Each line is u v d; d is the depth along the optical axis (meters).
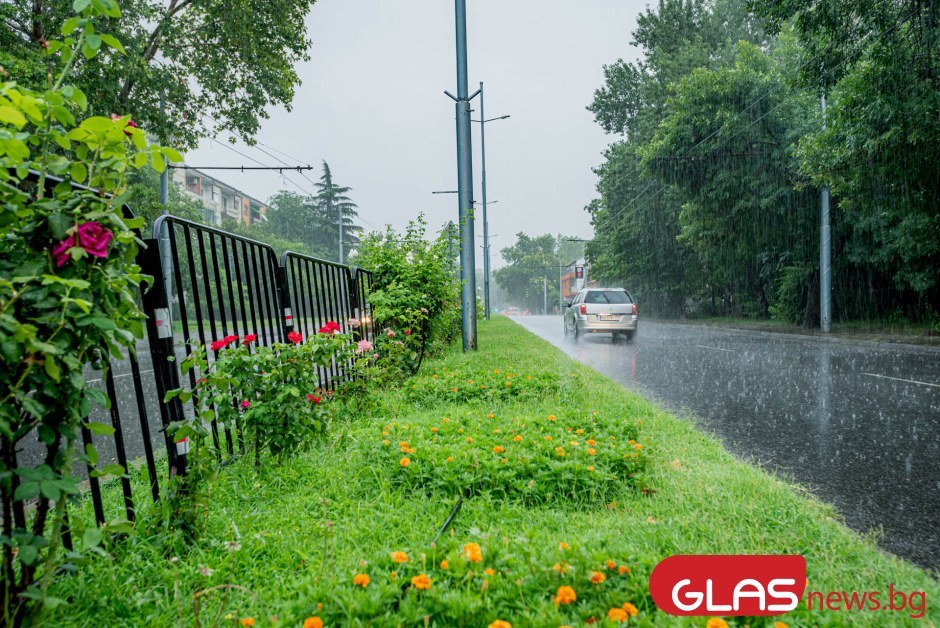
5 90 1.70
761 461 4.34
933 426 5.42
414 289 8.29
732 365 10.74
